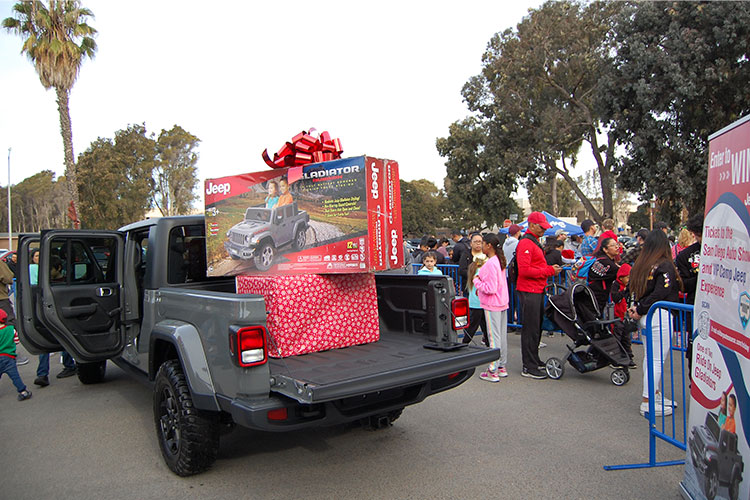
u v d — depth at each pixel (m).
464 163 30.39
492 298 6.20
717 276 2.93
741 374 2.60
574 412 5.13
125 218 49.41
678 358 7.11
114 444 4.64
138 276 5.24
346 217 3.78
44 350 5.88
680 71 18.94
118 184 48.91
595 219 29.12
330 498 3.49
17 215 82.00
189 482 3.79
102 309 5.56
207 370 3.47
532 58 25.98
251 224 4.21
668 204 21.20
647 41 20.11
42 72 23.08
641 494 3.46
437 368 3.42
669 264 4.74
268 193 4.14
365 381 3.03
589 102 27.53
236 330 3.11
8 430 5.09
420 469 3.91
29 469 4.13
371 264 3.67
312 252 3.94
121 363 5.44
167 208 58.97
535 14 26.61
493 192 29.39
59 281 5.39
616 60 21.30
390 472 3.87
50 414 5.58
